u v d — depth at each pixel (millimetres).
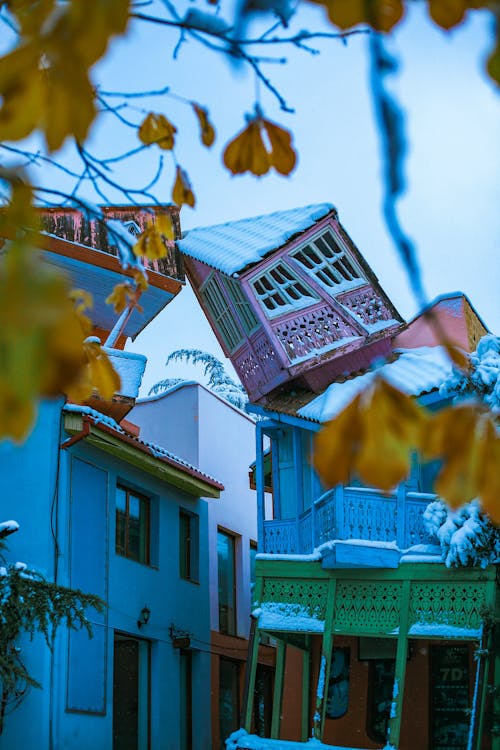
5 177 2373
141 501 19625
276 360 17984
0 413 1552
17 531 16359
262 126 3000
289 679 19438
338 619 16109
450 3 2014
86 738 16188
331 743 17781
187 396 23984
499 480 2072
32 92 1995
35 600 13664
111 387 3342
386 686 17594
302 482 18188
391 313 18688
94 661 16797
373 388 1992
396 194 1876
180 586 20219
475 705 14594
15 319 1543
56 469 16781
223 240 19625
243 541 24250
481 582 15305
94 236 18922
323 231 18719
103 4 1867
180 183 4301
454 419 2045
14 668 13477
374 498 16297
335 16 1998
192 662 20406
